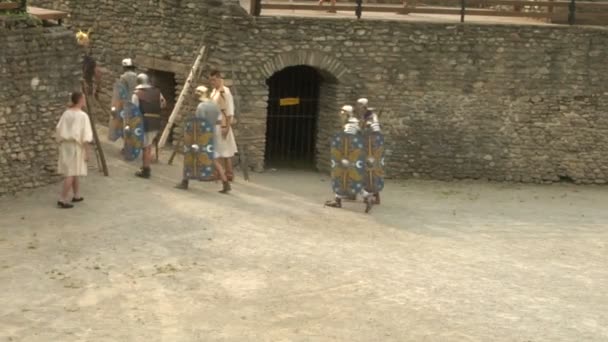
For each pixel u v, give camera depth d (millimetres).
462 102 18812
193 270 11922
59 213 13938
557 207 17406
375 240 13875
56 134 14125
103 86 20078
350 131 15328
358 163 15359
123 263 12023
